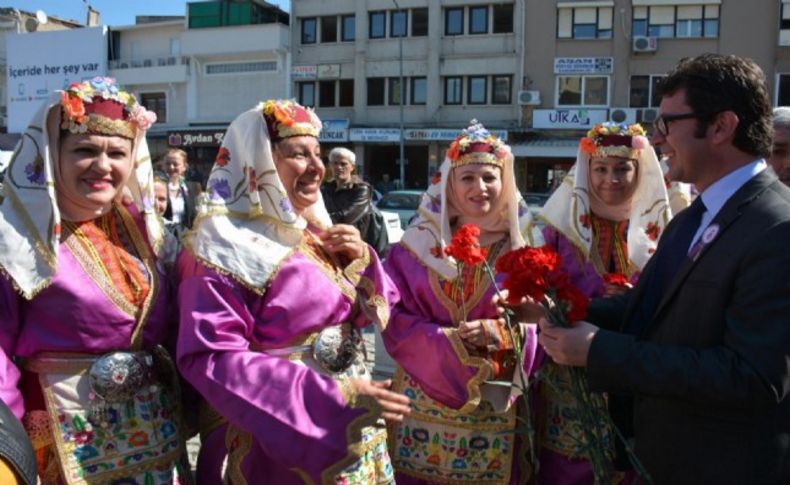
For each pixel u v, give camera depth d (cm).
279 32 2522
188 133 2538
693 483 174
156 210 220
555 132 2297
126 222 210
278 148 218
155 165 642
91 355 193
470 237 239
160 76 2705
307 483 189
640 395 191
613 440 210
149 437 198
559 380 280
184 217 621
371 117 2492
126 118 197
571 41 2266
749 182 176
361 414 191
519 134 2311
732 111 173
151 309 203
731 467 169
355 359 224
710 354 165
